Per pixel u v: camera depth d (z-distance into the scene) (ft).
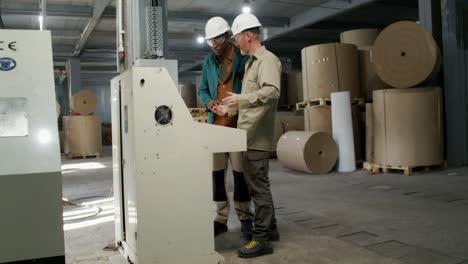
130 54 12.17
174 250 7.54
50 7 31.83
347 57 22.62
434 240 9.72
